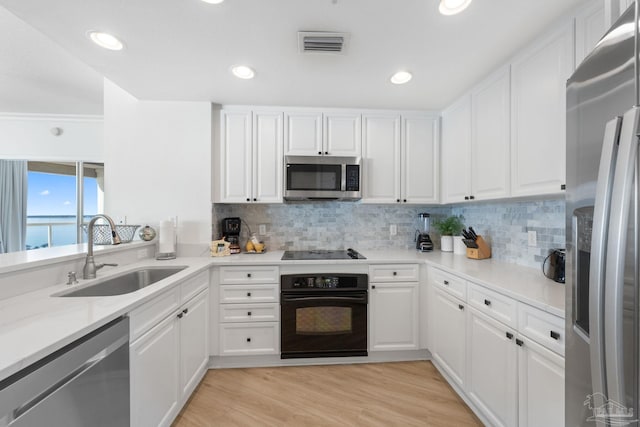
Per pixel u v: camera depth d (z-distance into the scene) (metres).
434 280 2.10
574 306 0.83
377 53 1.61
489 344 1.48
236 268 2.14
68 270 1.48
